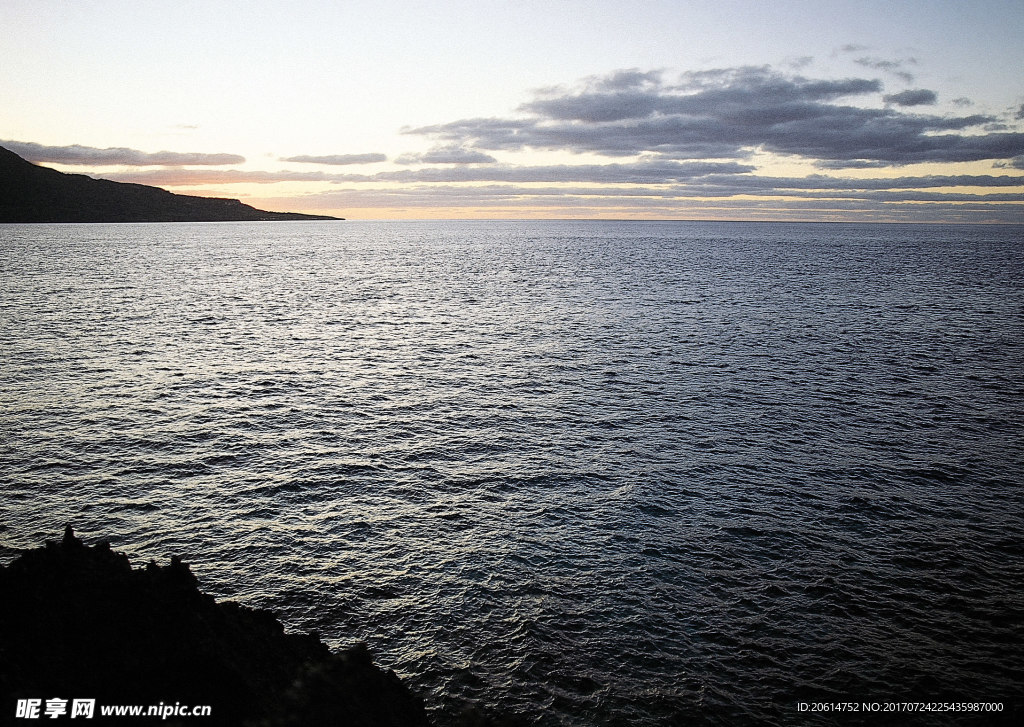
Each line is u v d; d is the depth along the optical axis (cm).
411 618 2034
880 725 1622
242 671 1230
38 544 2419
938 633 1973
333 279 12619
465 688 1739
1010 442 3588
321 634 1953
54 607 1218
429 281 12312
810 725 1625
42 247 19575
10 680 1055
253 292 10344
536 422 3944
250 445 3491
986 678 1781
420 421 3950
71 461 3216
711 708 1677
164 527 2581
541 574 2289
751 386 4738
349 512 2741
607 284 11600
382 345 6259
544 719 1638
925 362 5434
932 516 2727
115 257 16662
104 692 1099
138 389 4544
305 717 1098
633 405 4284
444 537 2544
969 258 18000
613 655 1875
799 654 1881
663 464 3288
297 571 2286
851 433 3738
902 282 11562
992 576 2281
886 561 2377
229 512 2720
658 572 2306
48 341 6088
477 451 3459
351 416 4034
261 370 5188
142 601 1277
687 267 15212
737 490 2983
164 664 1177
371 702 1243
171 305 8662
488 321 7669
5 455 3269
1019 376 4978
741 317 7819
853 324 7262
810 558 2400
